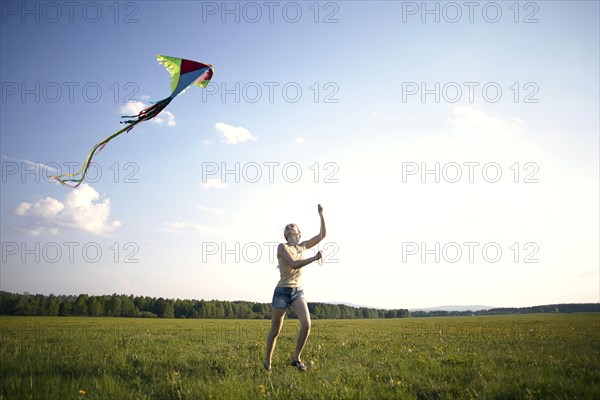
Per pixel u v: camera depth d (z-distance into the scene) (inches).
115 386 209.3
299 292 248.8
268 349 255.1
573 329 749.3
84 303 2997.0
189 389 201.0
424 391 209.5
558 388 199.9
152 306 3280.0
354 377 235.6
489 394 194.4
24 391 197.9
